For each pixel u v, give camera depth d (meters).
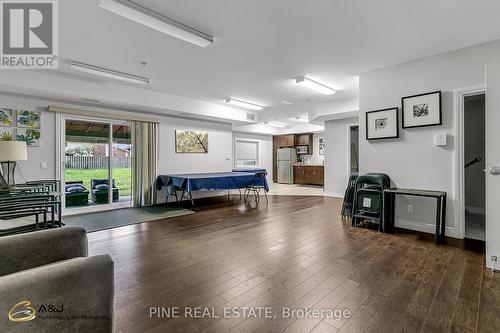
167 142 6.02
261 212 4.86
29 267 1.29
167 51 3.18
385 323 1.56
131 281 2.11
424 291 1.93
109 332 1.03
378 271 2.27
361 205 3.71
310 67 3.70
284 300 1.83
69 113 4.56
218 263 2.47
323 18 2.43
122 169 5.51
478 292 1.90
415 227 3.48
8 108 4.00
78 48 3.08
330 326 1.54
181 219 4.29
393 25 2.54
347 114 5.80
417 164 3.39
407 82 3.47
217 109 6.21
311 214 4.66
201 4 2.19
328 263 2.46
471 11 2.30
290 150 10.39
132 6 2.15
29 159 4.19
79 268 0.96
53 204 2.39
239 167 9.85
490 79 2.26
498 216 2.24
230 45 3.00
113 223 3.99
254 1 2.16
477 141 4.28
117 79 4.19
